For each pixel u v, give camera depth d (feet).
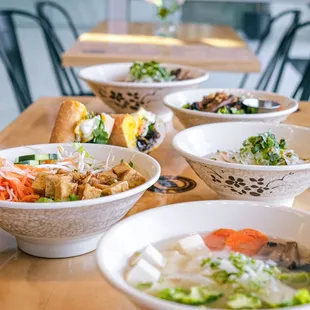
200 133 4.09
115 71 6.50
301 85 8.88
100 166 3.61
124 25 12.82
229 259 2.27
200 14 19.16
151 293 2.15
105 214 2.87
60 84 11.01
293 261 2.39
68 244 2.99
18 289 2.76
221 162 3.28
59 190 3.01
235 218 2.74
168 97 5.30
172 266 2.33
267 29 12.94
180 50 9.66
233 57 9.10
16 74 9.96
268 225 2.70
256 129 4.18
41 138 5.18
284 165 3.38
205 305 2.03
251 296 2.05
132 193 2.90
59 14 19.71
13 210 2.73
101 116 4.32
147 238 2.60
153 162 3.44
